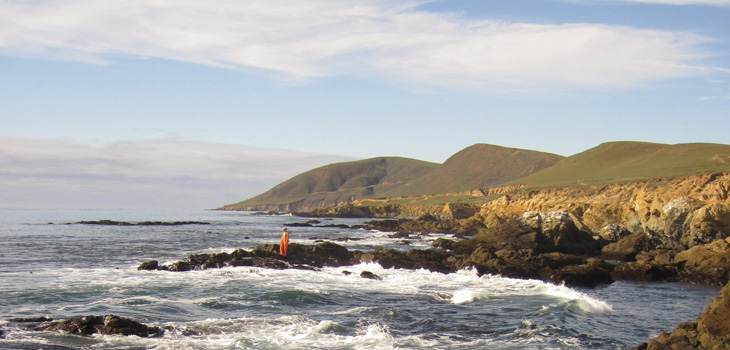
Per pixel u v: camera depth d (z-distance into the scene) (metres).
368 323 20.36
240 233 82.31
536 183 159.12
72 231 80.75
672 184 66.81
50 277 29.50
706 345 14.08
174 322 19.56
